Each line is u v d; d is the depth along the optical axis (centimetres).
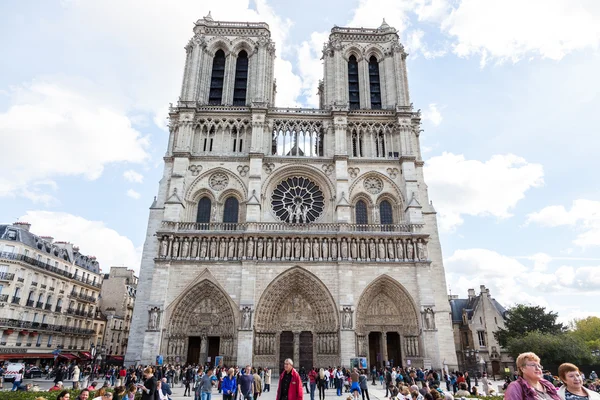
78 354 8512
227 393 2750
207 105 7356
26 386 3631
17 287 6875
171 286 5966
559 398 820
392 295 6253
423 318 5938
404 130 7262
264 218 6725
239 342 5616
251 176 6756
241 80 8006
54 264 7962
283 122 7381
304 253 6188
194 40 7825
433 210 7019
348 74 8125
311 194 7025
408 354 5941
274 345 5944
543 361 7062
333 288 6038
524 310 8194
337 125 7219
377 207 6919
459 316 9369
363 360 5444
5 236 6912
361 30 8281
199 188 6862
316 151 7325
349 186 6969
